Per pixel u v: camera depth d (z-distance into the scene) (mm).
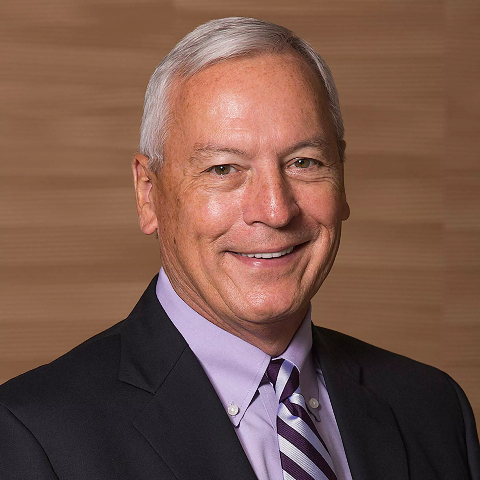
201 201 1473
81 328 3475
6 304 3439
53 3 3414
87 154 3459
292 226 1484
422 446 1761
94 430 1448
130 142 3479
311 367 1748
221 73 1458
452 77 3627
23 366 3447
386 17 3590
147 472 1429
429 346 3676
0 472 1397
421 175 3637
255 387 1582
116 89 3465
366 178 3625
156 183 1585
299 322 1637
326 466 1544
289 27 3547
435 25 3611
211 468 1456
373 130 3613
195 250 1508
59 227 3459
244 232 1461
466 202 3662
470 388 3705
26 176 3432
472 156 3658
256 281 1493
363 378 1824
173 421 1493
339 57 3586
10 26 3393
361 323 3662
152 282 1763
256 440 1544
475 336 3688
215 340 1587
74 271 3475
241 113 1437
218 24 1505
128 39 3465
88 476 1406
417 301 3668
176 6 3482
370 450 1664
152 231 1664
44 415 1449
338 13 3570
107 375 1540
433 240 3660
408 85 3613
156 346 1599
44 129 3432
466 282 3686
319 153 1500
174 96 1505
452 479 1749
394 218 3641
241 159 1445
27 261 3447
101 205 3479
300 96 1473
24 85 3410
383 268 3650
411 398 1839
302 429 1556
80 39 3438
